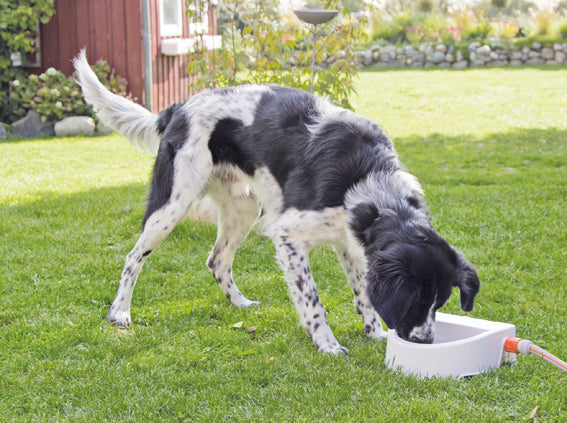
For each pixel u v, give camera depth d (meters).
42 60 11.48
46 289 4.41
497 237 5.48
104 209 6.39
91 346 3.58
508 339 3.29
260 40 7.12
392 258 2.99
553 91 15.37
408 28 22.34
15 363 3.35
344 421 2.81
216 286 4.59
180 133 4.02
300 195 3.62
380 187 3.42
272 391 3.07
